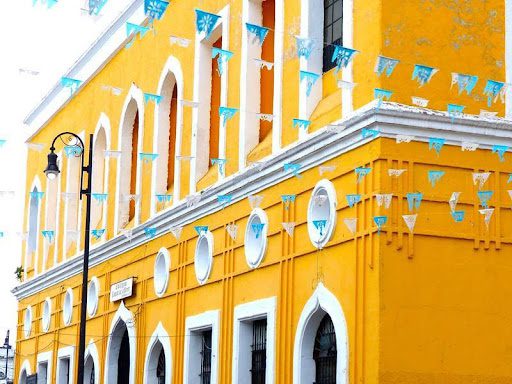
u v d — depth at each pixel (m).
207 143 21.58
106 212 26.64
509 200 15.16
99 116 28.09
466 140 14.99
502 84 14.28
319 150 16.05
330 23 17.16
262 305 17.64
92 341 27.05
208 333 20.62
